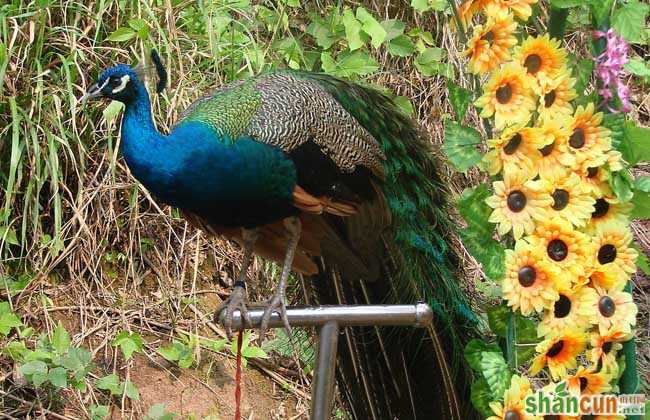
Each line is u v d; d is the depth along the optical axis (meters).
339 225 6.81
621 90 5.60
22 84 8.45
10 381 7.54
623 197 5.60
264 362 8.51
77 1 8.86
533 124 5.75
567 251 5.51
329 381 5.53
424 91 10.33
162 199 6.46
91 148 8.64
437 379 6.77
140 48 8.95
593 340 5.54
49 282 8.27
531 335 5.71
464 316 6.77
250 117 6.35
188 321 8.52
